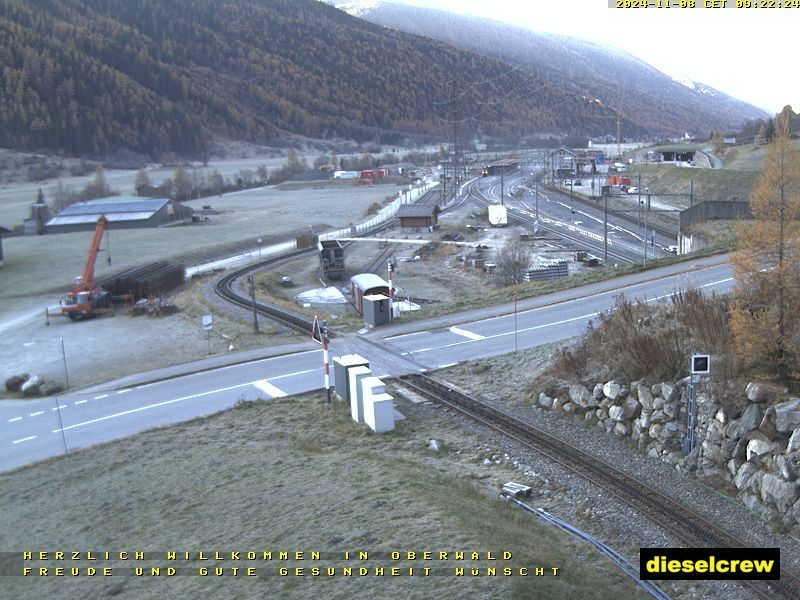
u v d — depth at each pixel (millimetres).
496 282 60188
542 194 125938
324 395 29062
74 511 20109
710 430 20156
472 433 23828
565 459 21281
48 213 108188
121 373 37312
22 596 15680
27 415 30875
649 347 23484
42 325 52656
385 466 19922
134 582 15336
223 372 33500
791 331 20172
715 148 143000
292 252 82250
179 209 107500
